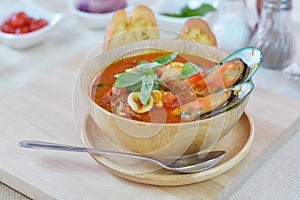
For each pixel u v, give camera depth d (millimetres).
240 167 659
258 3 900
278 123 727
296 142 725
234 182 649
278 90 809
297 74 806
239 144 686
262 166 688
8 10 975
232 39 865
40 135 714
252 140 676
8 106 760
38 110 754
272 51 836
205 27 755
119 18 760
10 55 908
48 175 653
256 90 787
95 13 967
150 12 774
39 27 927
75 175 652
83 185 640
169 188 635
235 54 682
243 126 710
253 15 974
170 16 951
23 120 737
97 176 651
